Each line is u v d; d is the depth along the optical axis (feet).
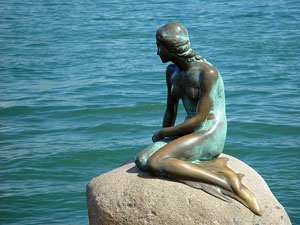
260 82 49.01
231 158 20.11
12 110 42.65
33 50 66.28
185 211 17.44
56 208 27.22
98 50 65.26
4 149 34.78
